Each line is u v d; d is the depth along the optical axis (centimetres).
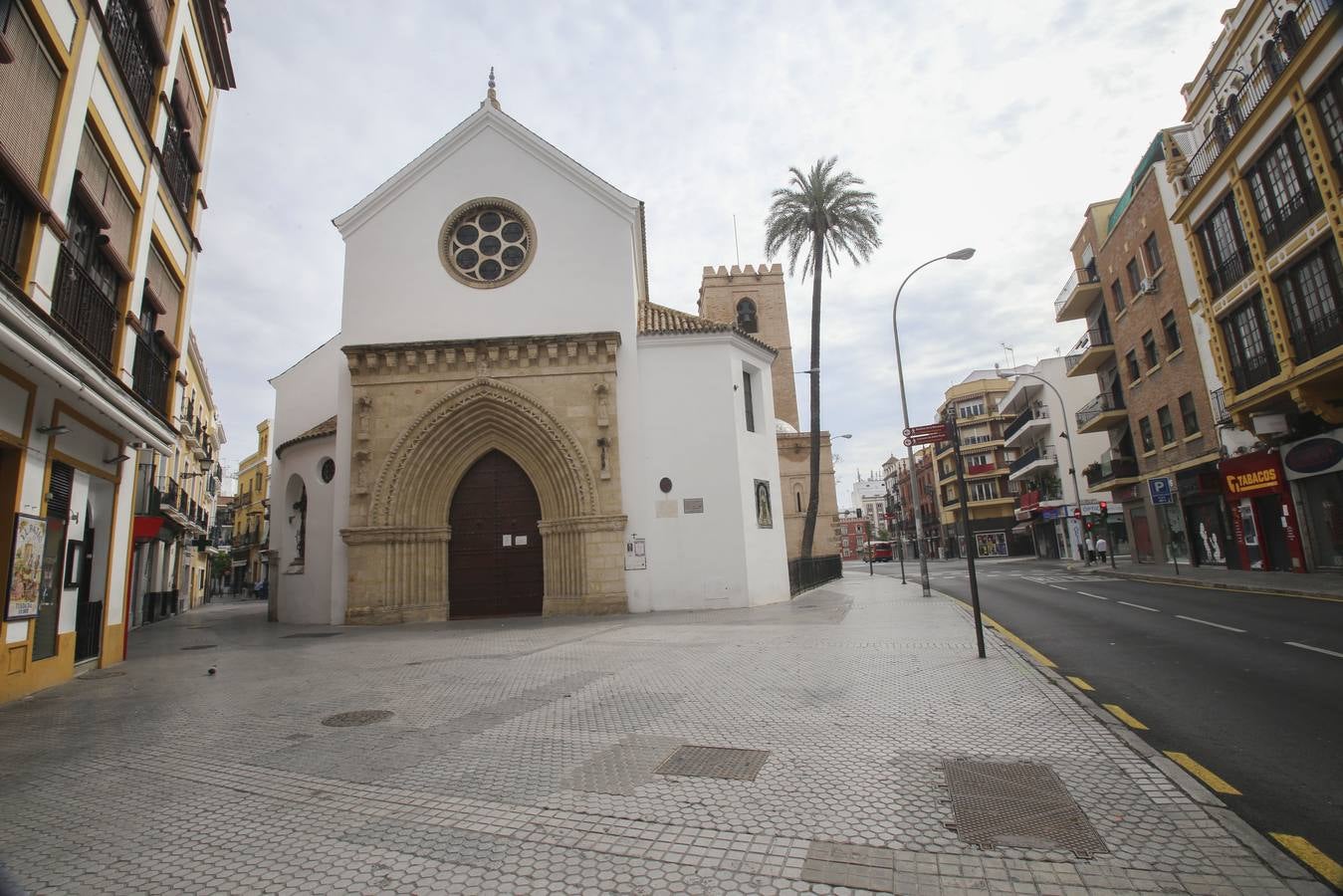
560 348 1986
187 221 1528
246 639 1653
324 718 741
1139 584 2256
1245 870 348
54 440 1009
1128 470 3133
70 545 1085
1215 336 2120
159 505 2641
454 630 1630
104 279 1130
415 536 1941
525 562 2027
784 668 925
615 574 1906
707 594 1931
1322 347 1681
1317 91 1576
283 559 2230
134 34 1186
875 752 551
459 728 673
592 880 355
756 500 2102
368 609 1878
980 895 331
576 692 823
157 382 1404
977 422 7044
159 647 1549
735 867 365
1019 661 920
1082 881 341
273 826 441
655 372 2048
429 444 1972
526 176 2156
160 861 393
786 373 5009
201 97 1590
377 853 396
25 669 945
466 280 2105
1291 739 572
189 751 628
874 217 3166
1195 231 2167
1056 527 5112
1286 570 2133
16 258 834
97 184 1059
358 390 1986
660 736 619
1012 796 450
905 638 1163
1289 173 1719
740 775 508
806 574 2644
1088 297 3381
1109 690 780
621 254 2109
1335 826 409
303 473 2177
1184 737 593
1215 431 2372
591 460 1948
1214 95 2123
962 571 4034
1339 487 1878
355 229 2136
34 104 856
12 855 405
